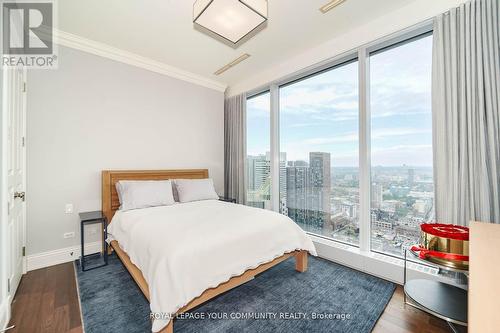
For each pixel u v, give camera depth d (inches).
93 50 113.3
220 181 172.6
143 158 132.0
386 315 68.3
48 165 101.7
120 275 91.8
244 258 71.3
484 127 69.6
